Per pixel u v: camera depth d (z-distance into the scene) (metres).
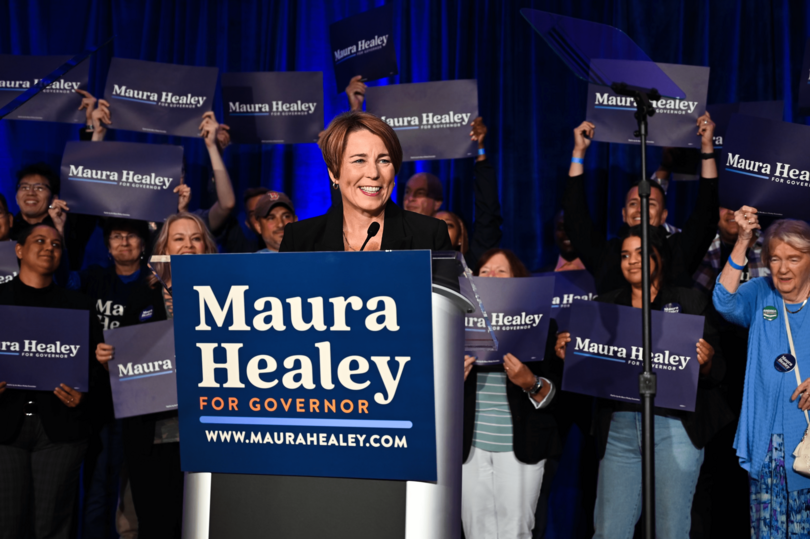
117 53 4.00
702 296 2.68
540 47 3.74
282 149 3.89
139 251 3.29
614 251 3.11
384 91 3.21
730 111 3.11
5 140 3.88
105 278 3.28
